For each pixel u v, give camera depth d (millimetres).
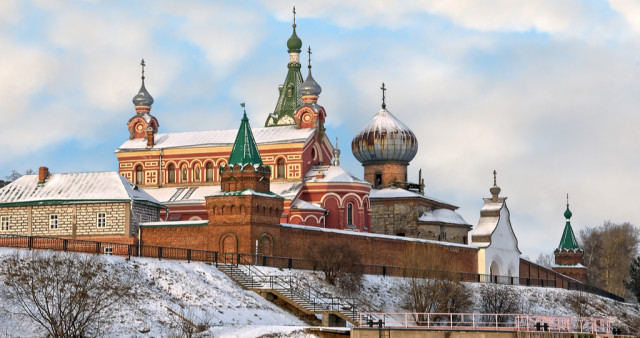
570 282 170625
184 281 97688
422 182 169375
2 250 88062
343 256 115938
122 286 90062
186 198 151625
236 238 114250
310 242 122625
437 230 163500
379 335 89000
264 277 107250
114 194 126000
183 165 156750
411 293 115625
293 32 167375
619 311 161000
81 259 91000
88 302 83625
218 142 155625
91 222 126000
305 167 149375
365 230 148875
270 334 87500
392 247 135250
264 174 117500
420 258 124875
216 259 107438
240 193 114625
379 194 165000
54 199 127312
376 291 119875
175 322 87875
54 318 79875
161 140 160750
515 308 130750
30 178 132625
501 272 157500
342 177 146750
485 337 87875
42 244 122062
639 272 192750
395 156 168500
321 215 143000
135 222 125000
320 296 107938
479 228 155250
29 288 83750
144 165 158375
